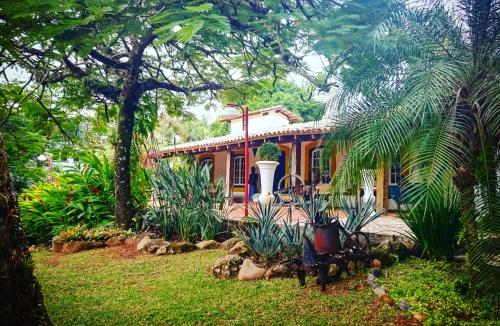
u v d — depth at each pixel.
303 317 3.25
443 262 4.68
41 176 9.70
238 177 16.28
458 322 3.08
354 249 4.33
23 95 7.58
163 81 8.27
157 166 7.53
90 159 8.43
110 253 6.20
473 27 3.59
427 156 2.93
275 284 4.16
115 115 8.95
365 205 5.05
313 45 4.20
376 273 4.20
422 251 5.14
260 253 4.99
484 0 3.53
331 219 4.32
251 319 3.24
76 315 3.43
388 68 3.79
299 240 4.78
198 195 6.73
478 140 3.33
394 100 3.50
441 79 3.08
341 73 4.00
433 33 3.66
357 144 3.47
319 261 3.83
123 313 3.46
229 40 5.47
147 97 8.75
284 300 3.66
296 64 5.52
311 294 3.79
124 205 7.46
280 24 4.60
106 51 7.60
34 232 7.65
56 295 4.04
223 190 6.97
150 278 4.64
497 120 2.98
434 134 3.06
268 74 7.80
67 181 8.13
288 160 14.37
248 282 4.30
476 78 3.24
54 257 6.09
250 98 9.25
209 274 4.67
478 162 3.20
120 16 3.78
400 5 3.75
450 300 3.47
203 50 6.69
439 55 3.55
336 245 3.90
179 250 5.98
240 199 14.96
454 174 3.01
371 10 3.82
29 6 2.92
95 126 9.63
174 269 5.01
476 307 3.35
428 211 4.65
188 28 2.91
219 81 8.72
